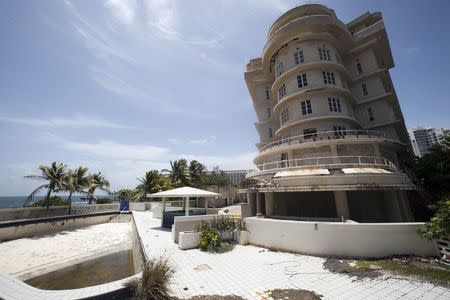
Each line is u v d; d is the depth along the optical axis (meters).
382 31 27.23
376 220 20.44
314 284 8.02
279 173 19.09
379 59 31.55
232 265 10.21
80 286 12.26
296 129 24.53
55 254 17.48
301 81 25.05
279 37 26.52
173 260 10.91
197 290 7.65
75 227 27.95
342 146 20.95
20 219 23.84
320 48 25.58
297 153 22.45
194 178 52.84
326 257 11.09
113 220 33.94
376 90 27.48
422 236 10.04
